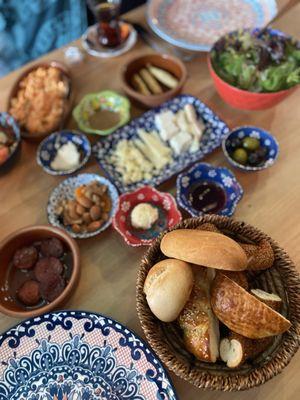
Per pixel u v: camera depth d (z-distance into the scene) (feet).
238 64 2.80
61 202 2.65
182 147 2.85
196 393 1.92
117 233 2.52
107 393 1.91
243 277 1.90
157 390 1.85
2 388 1.96
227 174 2.60
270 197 2.59
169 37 3.46
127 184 2.74
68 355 2.01
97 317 2.06
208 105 3.13
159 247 2.02
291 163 2.73
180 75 3.21
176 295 1.76
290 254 2.33
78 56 3.57
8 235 2.39
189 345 1.80
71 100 3.16
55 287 2.25
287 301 1.87
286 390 1.91
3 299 2.26
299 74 2.68
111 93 3.14
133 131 2.99
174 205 2.51
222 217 2.07
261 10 3.66
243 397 1.90
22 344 2.04
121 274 2.37
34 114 3.06
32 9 5.11
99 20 3.43
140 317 1.80
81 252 2.46
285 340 1.73
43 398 1.93
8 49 5.43
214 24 3.62
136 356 1.95
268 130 2.92
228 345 1.80
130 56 3.57
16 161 2.93
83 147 2.91
